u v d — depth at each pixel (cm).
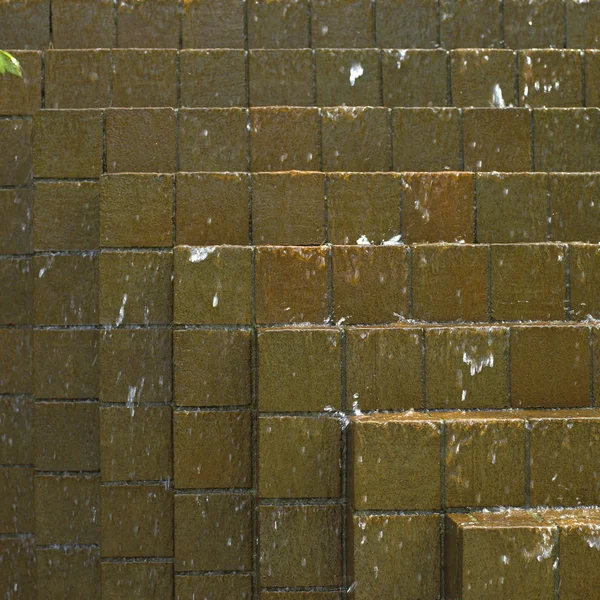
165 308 253
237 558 249
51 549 257
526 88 269
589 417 235
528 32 274
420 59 269
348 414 242
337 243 253
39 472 257
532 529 227
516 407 242
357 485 234
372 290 247
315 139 262
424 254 247
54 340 257
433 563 234
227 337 247
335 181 253
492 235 254
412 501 234
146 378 253
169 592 253
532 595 227
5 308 262
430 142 262
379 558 234
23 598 261
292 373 241
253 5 273
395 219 253
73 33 271
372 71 269
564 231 255
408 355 242
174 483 248
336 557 242
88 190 259
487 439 234
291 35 273
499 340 242
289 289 247
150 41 272
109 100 267
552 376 242
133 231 252
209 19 273
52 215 258
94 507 257
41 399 257
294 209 253
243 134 261
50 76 266
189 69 268
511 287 248
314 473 242
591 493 234
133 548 253
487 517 231
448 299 247
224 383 247
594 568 227
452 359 242
